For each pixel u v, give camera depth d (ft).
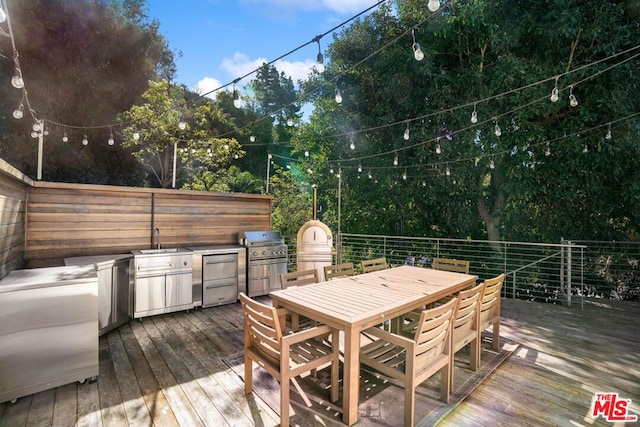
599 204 18.38
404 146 22.63
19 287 7.20
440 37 20.57
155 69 38.99
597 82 16.46
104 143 33.35
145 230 14.38
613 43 15.84
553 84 16.99
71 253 12.44
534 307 15.19
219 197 16.79
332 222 31.30
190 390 7.63
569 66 16.84
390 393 7.64
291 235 35.24
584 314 14.07
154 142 31.32
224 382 7.99
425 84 22.06
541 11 17.93
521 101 17.58
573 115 18.16
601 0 16.31
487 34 18.86
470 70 19.92
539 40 18.40
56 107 29.12
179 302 13.24
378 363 6.83
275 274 16.51
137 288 12.23
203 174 33.86
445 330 6.98
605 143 16.46
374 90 24.98
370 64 24.40
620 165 16.92
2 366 6.97
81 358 7.91
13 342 7.10
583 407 7.13
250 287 15.57
